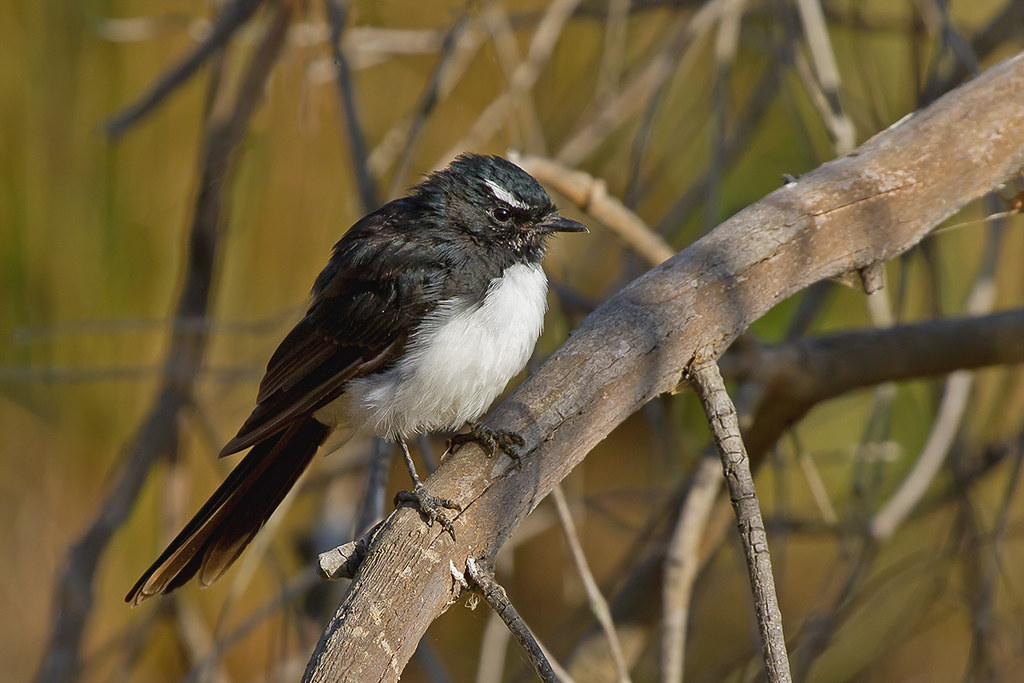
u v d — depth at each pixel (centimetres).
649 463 1370
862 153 674
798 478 1263
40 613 1193
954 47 945
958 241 1162
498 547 568
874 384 912
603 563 1389
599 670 983
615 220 873
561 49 1240
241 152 1021
